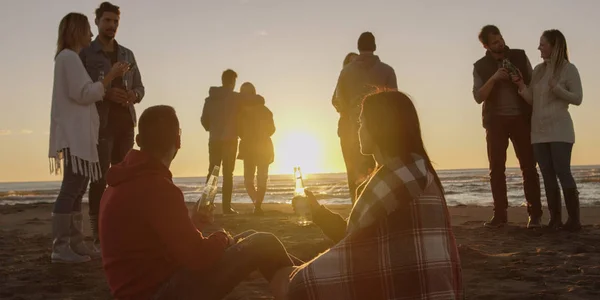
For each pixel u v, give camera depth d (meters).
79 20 4.61
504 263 4.41
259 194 8.96
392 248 2.14
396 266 2.12
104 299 3.50
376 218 2.15
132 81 5.51
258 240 2.59
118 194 2.49
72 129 4.44
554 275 3.96
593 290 3.49
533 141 6.29
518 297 3.38
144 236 2.45
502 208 6.71
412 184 2.14
